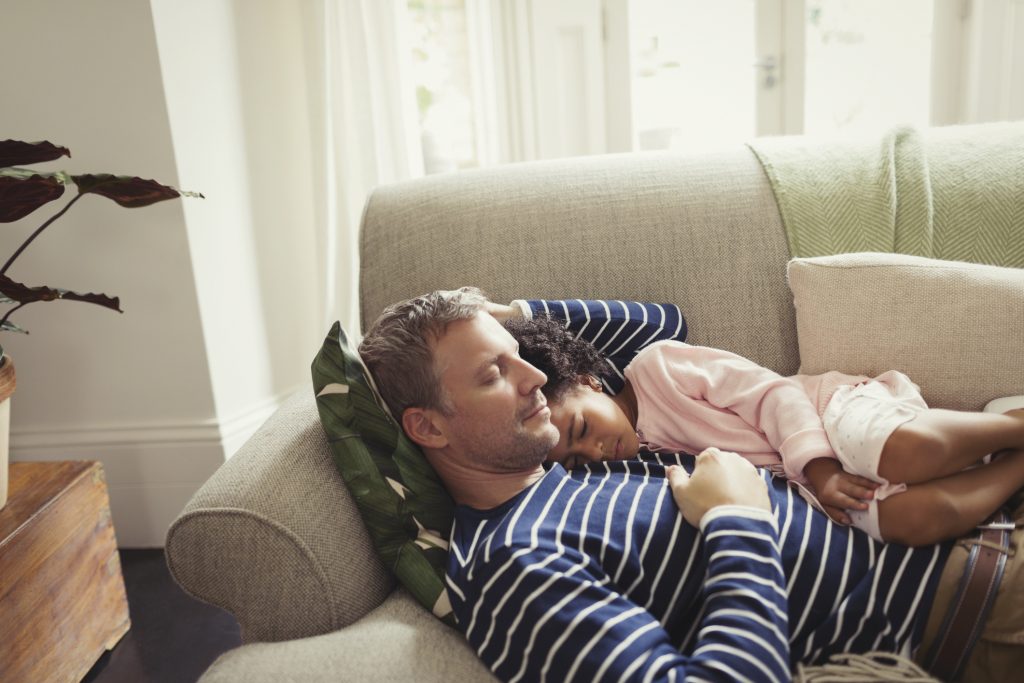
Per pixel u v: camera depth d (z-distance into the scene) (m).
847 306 1.08
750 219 1.23
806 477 0.93
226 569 0.84
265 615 0.84
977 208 1.18
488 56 2.23
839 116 2.44
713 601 0.71
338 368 0.93
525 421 0.89
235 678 0.73
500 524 0.83
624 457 1.00
